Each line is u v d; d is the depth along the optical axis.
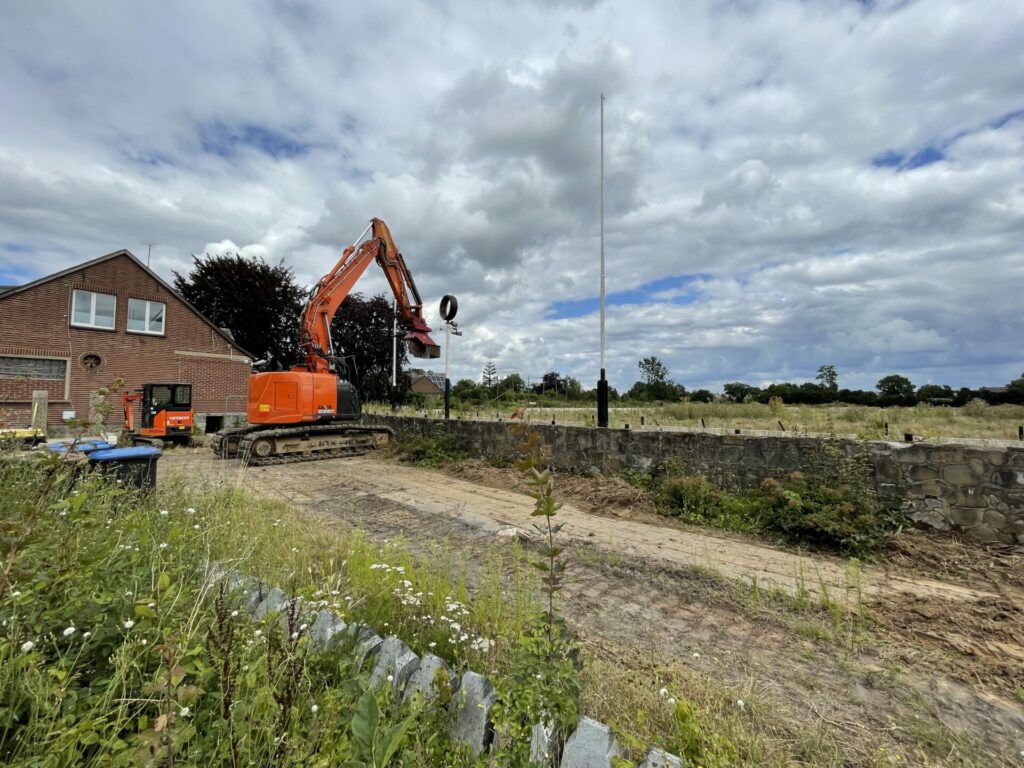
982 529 5.09
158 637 1.96
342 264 13.56
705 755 1.92
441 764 1.86
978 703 2.82
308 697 2.00
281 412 12.12
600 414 9.49
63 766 1.43
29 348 16.83
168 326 20.06
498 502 7.77
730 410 16.31
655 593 4.31
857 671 3.11
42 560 2.20
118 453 5.02
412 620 3.20
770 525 6.00
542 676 1.93
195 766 1.47
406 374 27.27
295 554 4.13
